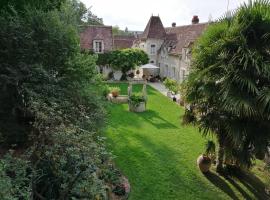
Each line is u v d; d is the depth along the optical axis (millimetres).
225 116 8734
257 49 8328
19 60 8797
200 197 8789
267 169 10281
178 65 31938
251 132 8430
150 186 9078
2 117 8648
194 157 11547
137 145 12516
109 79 33594
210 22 9984
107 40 34312
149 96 24406
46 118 6281
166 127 15500
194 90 9422
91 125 8016
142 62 33438
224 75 8320
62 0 11461
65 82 9258
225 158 9773
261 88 8125
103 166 7188
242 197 8961
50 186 5934
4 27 8719
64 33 9445
